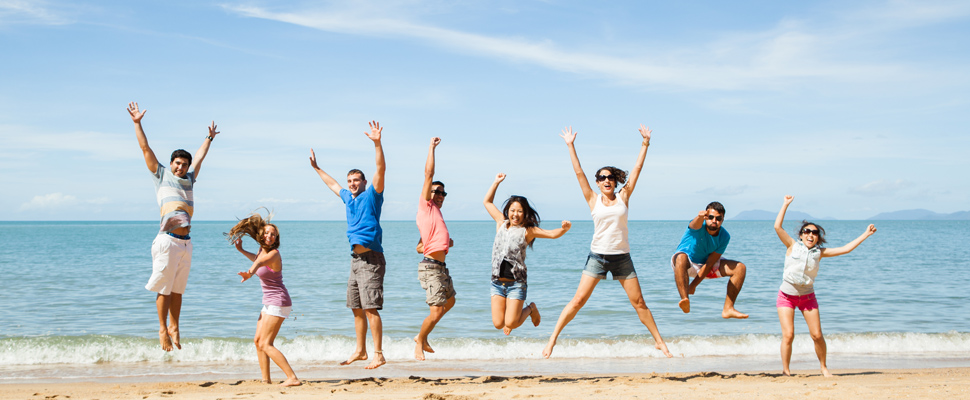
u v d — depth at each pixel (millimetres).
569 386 6496
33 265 26172
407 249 42188
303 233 91438
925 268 25594
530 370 8742
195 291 17578
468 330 12109
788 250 6965
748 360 9430
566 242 52938
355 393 6070
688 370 8656
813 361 9297
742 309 14492
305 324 12695
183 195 6594
